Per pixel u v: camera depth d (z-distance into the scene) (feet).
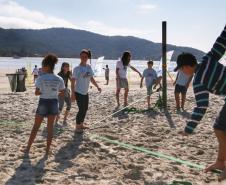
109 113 40.65
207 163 21.40
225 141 15.51
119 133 29.63
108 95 58.03
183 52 16.16
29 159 21.70
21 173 19.19
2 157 22.00
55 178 18.48
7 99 52.60
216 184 17.66
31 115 38.96
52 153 23.04
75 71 28.55
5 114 39.47
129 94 59.31
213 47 15.24
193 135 28.76
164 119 36.19
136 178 18.80
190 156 22.86
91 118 37.70
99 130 30.68
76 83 28.60
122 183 17.92
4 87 83.61
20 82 69.00
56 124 33.04
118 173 19.48
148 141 26.99
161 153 23.58
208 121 34.76
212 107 43.14
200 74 15.17
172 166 20.59
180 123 34.04
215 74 14.93
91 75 28.78
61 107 33.22
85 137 27.66
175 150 24.43
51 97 22.56
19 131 29.96
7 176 18.65
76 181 18.15
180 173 19.51
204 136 28.35
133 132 30.01
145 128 31.63
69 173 19.33
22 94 60.59
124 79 44.06
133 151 23.90
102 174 19.26
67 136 27.91
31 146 24.66
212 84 15.05
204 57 15.40
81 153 23.22
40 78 22.43
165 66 42.09
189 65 15.83
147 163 21.20
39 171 19.54
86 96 28.96
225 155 15.96
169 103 46.60
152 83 42.73
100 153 23.34
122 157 22.45
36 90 22.45
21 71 105.91
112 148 24.62
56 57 22.89
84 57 28.50
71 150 23.90
